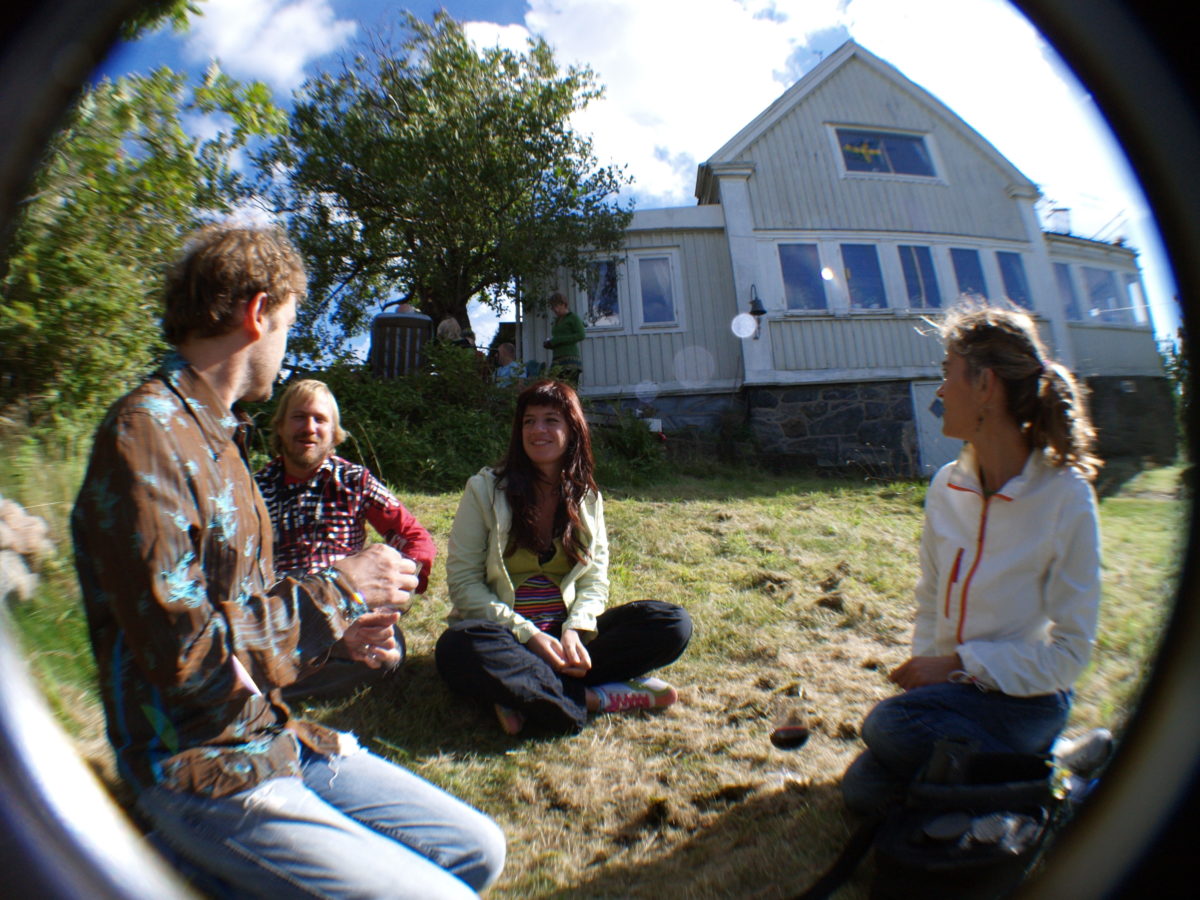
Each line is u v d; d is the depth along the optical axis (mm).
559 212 11250
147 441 1145
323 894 1199
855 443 11172
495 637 2469
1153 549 2449
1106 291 9133
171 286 1311
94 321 3283
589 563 2750
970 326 1862
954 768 1637
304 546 2664
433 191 10445
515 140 10992
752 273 11344
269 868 1193
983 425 1827
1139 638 2154
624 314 11742
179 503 1147
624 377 11602
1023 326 1823
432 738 2436
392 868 1247
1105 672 2113
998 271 10922
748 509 6070
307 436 2590
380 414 7199
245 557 1276
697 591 3920
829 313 11336
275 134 4148
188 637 1134
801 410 11180
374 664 1519
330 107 10539
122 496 1104
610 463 7719
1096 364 9141
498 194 11070
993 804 1584
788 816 1995
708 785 2170
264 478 2684
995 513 1833
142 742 1188
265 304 1352
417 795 1468
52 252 3215
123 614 1111
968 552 1895
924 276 11508
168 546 1122
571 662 2541
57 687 1913
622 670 2709
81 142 3225
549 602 2750
